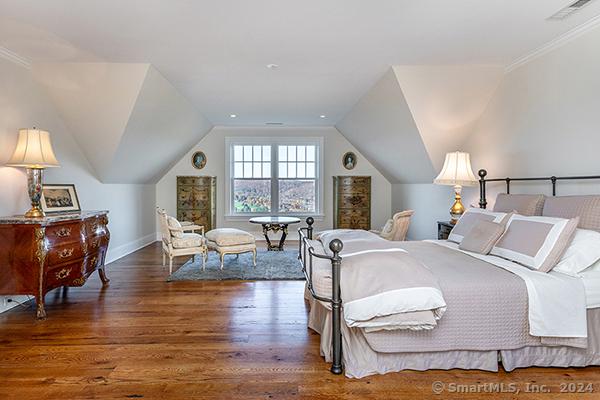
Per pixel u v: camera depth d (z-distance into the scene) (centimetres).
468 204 437
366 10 239
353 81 400
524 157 338
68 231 313
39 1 224
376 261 205
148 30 268
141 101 382
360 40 289
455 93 384
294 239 697
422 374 200
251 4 230
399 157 540
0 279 281
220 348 235
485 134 402
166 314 297
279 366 212
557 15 248
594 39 260
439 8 237
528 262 221
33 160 291
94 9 235
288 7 234
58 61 331
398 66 352
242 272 433
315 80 396
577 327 196
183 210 653
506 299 197
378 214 710
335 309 200
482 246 259
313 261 242
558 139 296
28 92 337
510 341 199
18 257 281
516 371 204
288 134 698
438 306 184
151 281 398
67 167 400
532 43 298
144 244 629
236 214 703
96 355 225
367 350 203
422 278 192
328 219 705
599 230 225
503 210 319
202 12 240
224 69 358
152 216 672
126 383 193
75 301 329
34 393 184
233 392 185
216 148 693
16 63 321
